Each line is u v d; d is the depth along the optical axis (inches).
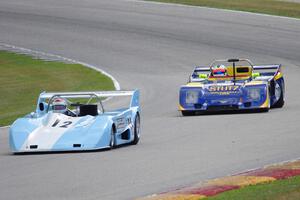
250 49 4512.8
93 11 5585.6
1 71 4148.6
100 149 1904.5
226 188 1321.4
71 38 4977.9
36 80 3902.6
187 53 4495.6
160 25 5132.9
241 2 5812.0
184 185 1406.3
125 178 1494.8
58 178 1518.2
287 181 1363.2
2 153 1925.4
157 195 1288.1
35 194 1368.1
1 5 5866.1
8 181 1512.1
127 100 3221.0
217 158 1715.1
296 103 2925.7
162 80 3818.9
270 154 1747.0
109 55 4552.2
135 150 1888.5
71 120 1926.7
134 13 5482.3
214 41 4719.5
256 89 2623.0
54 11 5644.7
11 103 3299.7
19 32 5162.4
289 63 4175.7
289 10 5536.4
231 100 2623.0
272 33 4867.1
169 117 2650.1
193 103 2659.9
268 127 2250.2
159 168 1599.4
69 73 4089.6
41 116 1985.7
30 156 1828.2
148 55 4507.9
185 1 5787.4
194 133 2206.0
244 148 1857.8
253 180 1381.6
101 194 1349.7
